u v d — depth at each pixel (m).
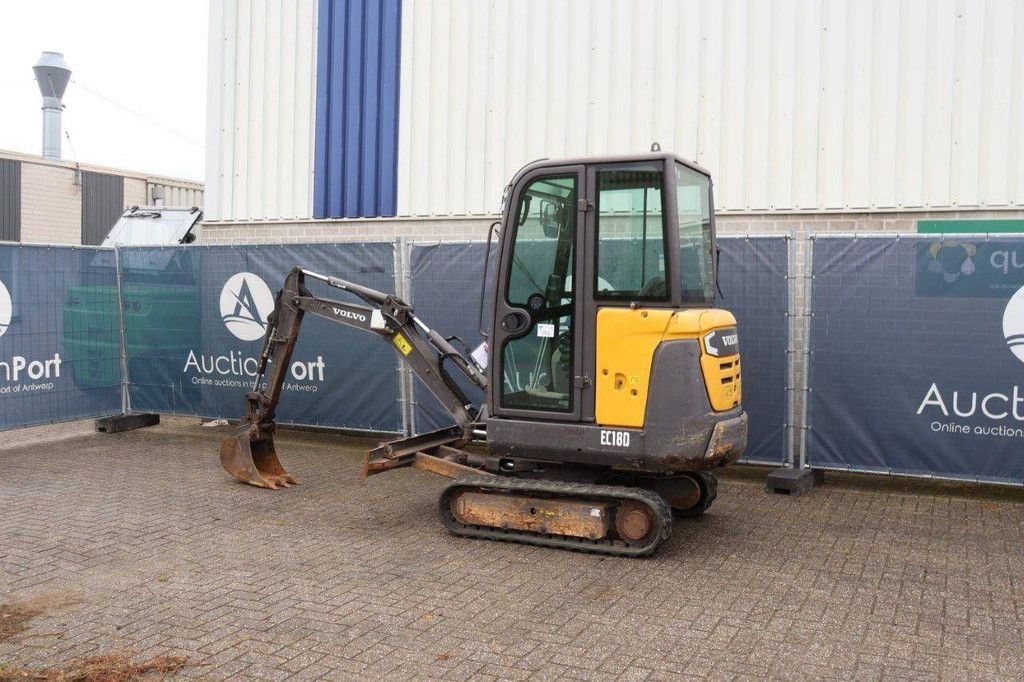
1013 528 6.91
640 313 6.08
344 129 11.58
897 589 5.51
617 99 10.14
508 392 6.52
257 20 12.02
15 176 21.66
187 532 6.68
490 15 10.71
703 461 6.01
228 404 10.67
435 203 11.11
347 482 8.41
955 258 7.75
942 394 7.85
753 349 8.45
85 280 10.69
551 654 4.52
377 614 5.06
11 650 4.59
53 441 10.45
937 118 8.95
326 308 7.89
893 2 9.04
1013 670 4.35
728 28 9.64
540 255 6.40
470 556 6.14
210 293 10.63
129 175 24.64
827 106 9.31
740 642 4.68
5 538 6.50
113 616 5.04
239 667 4.38
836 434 8.21
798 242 8.48
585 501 6.27
